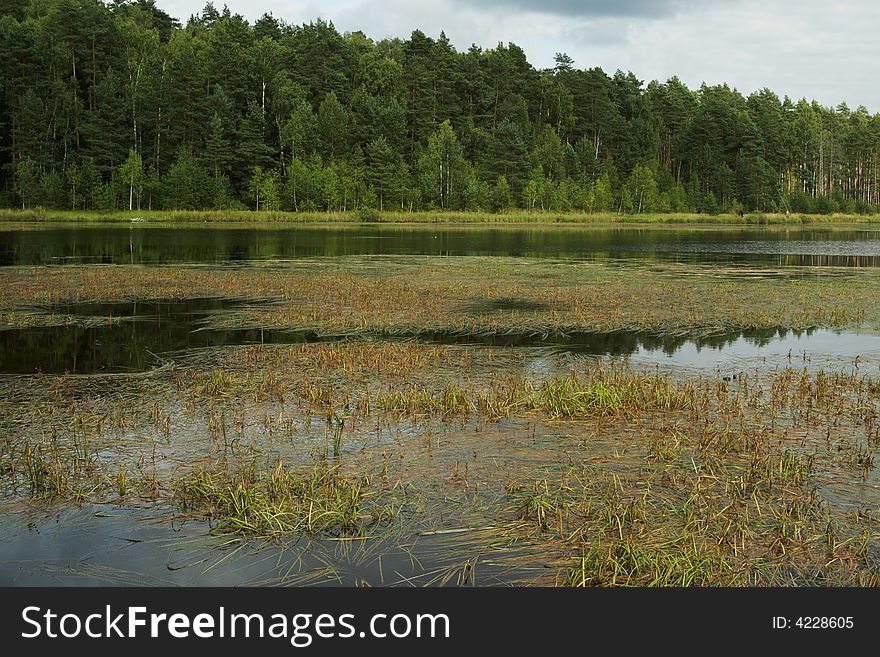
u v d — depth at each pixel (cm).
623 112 13300
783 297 1978
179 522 626
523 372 1141
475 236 5528
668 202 10994
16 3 11394
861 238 5816
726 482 698
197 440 822
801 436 841
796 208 12044
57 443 809
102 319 1602
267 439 827
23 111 8056
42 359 1233
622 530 601
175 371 1144
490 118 11688
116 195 8162
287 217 8262
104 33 9125
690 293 2047
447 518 628
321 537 598
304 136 9262
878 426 880
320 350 1261
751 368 1190
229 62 9688
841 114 15700
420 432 851
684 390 988
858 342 1408
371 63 11650
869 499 670
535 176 10112
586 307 1783
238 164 9106
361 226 7375
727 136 12238
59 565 562
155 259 3131
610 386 986
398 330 1491
